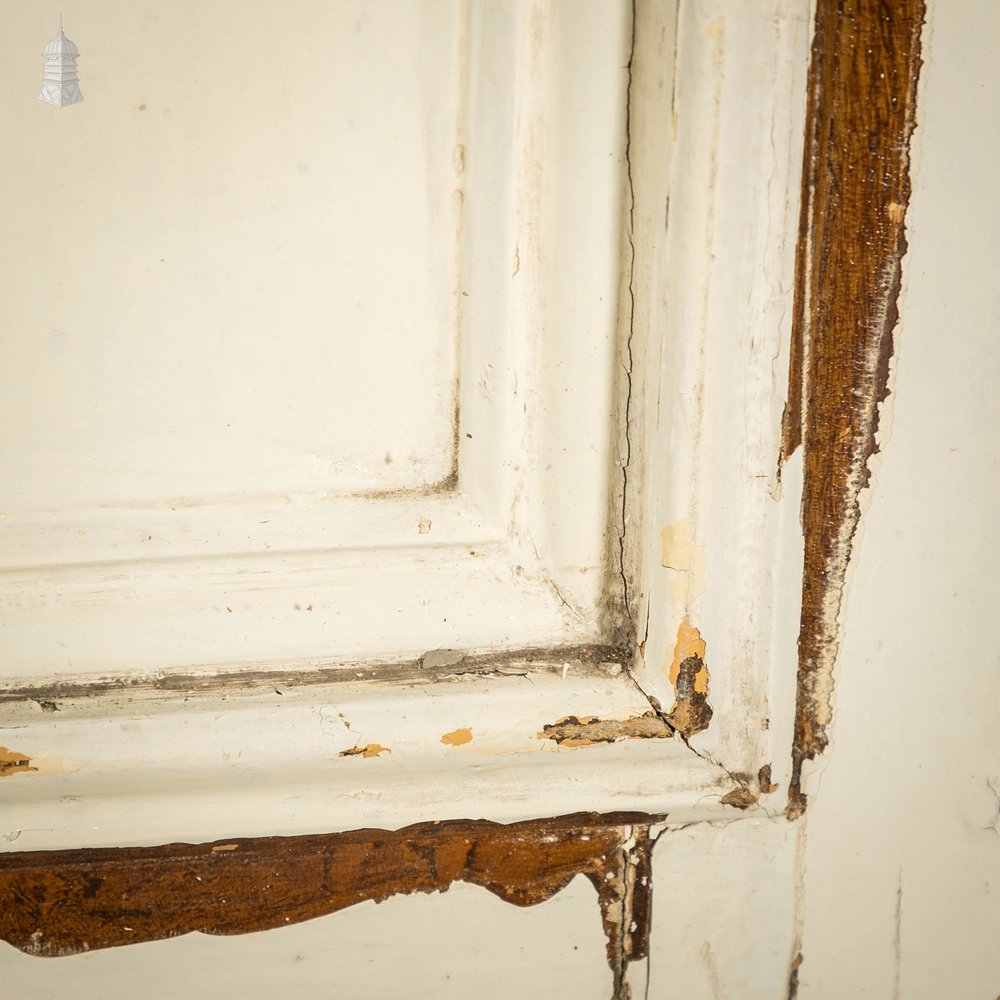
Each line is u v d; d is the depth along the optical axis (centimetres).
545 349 66
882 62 62
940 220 64
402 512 68
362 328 66
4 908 66
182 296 64
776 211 63
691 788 70
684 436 66
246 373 66
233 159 63
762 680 69
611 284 65
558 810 69
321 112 63
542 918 71
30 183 62
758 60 61
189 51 62
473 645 69
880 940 74
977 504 68
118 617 66
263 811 67
